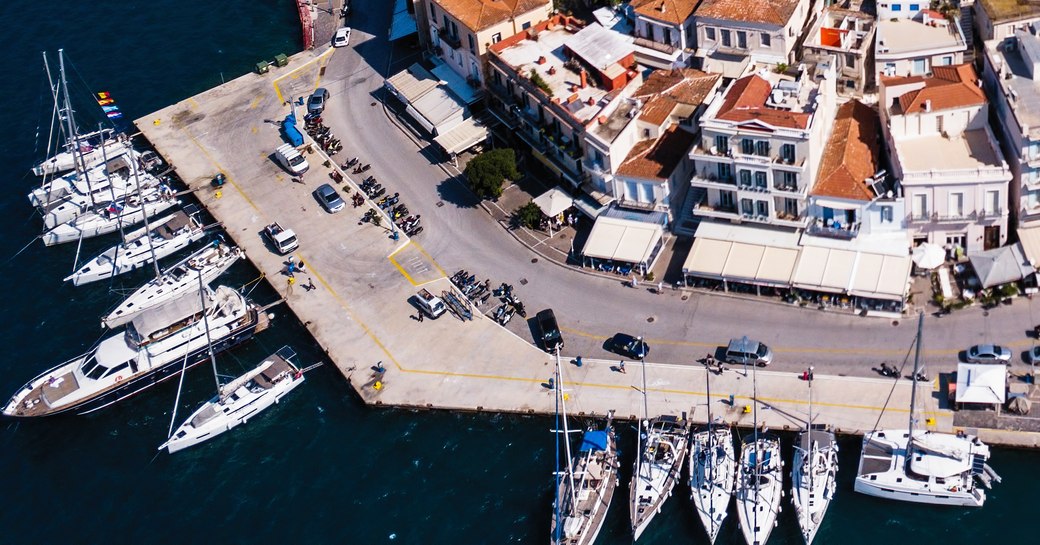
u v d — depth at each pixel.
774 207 152.50
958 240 149.12
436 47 193.25
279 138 196.25
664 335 151.00
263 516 142.75
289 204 183.00
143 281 177.62
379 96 199.38
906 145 151.12
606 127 162.12
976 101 148.00
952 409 135.62
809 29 169.88
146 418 157.00
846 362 142.88
